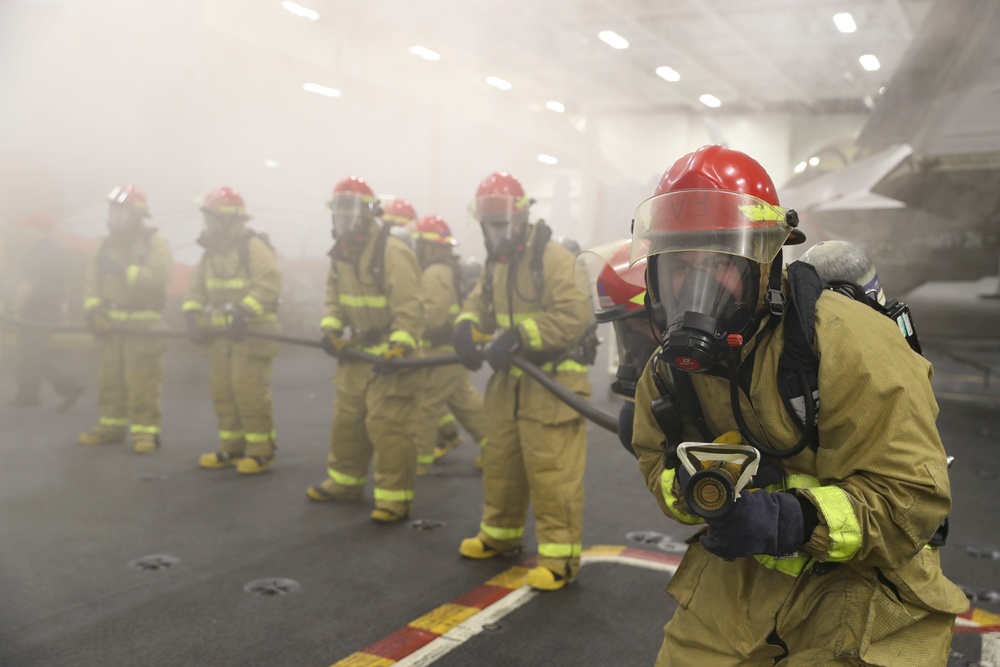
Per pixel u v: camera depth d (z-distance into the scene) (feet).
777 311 4.19
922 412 3.99
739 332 4.16
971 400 26.07
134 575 10.14
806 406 4.10
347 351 13.03
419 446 16.02
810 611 4.42
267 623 8.77
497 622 8.89
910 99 21.09
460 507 13.70
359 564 10.71
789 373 4.14
